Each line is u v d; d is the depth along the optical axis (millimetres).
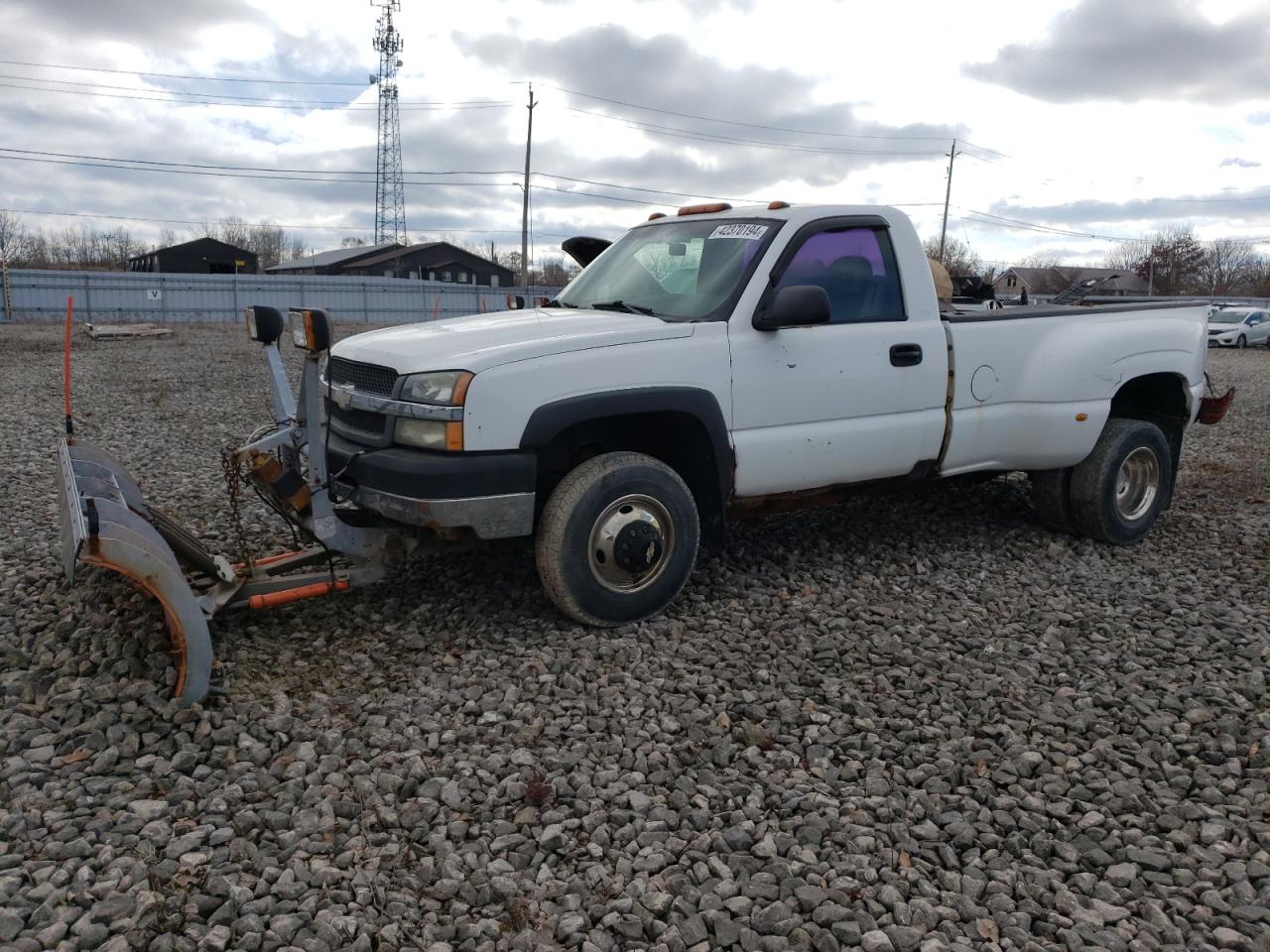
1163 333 6156
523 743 3506
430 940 2488
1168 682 4125
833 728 3689
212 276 39656
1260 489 8070
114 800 3029
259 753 3346
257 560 4598
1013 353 5586
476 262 63750
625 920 2561
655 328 4480
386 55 68938
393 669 4098
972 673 4176
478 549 5586
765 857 2869
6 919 2451
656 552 4527
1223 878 2816
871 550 5875
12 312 35750
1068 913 2666
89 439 9797
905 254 5277
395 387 4230
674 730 3643
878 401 5109
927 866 2840
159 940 2420
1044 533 6359
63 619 4348
